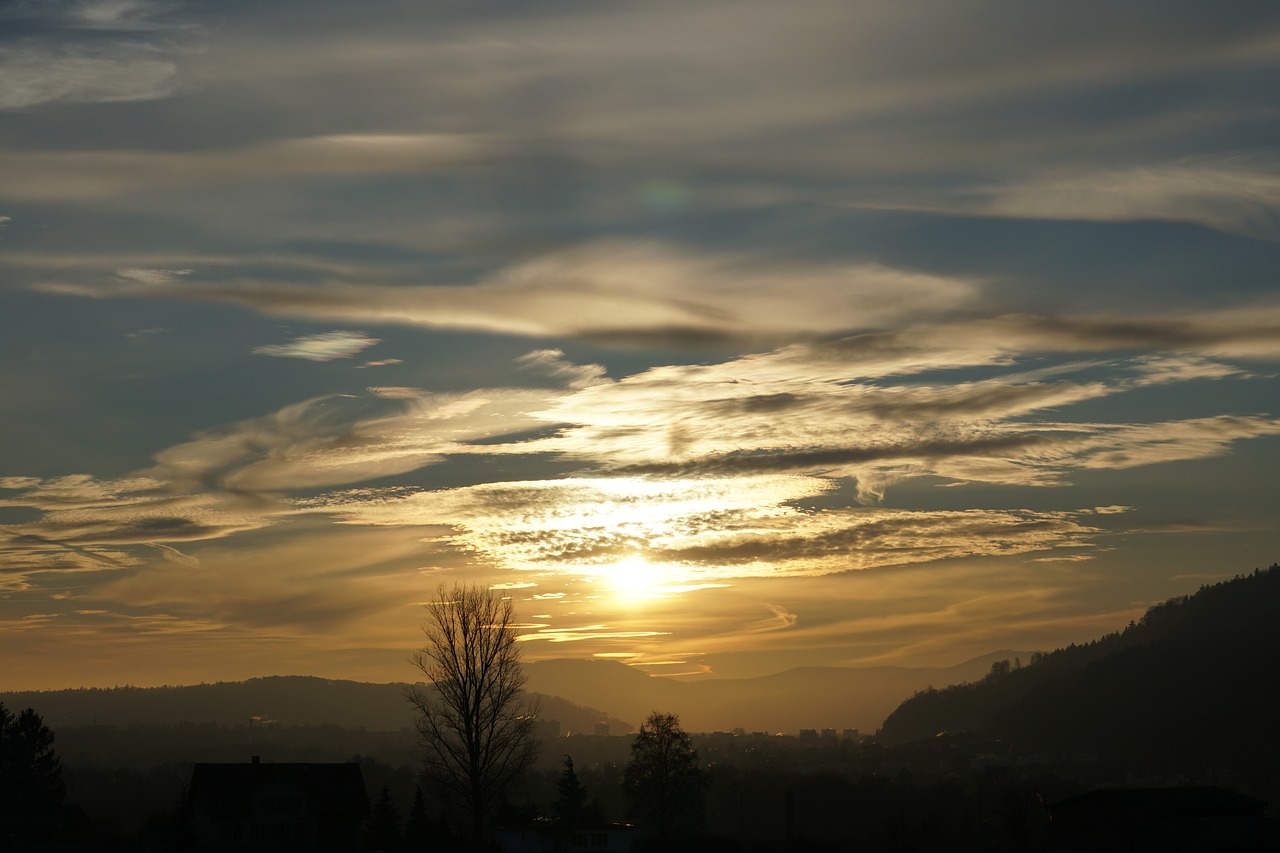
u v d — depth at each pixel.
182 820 106.12
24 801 125.44
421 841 100.50
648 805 130.25
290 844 112.94
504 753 85.81
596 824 116.94
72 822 127.12
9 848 110.38
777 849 124.69
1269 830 106.81
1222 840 98.50
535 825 115.25
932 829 143.88
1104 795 101.56
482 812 84.44
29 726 129.00
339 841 115.12
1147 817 98.31
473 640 85.88
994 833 143.25
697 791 132.62
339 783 118.50
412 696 85.69
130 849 111.31
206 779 114.19
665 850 117.69
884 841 147.88
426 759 87.19
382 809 108.69
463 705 85.00
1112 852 100.25
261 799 113.75
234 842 112.38
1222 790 103.69
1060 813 104.25
